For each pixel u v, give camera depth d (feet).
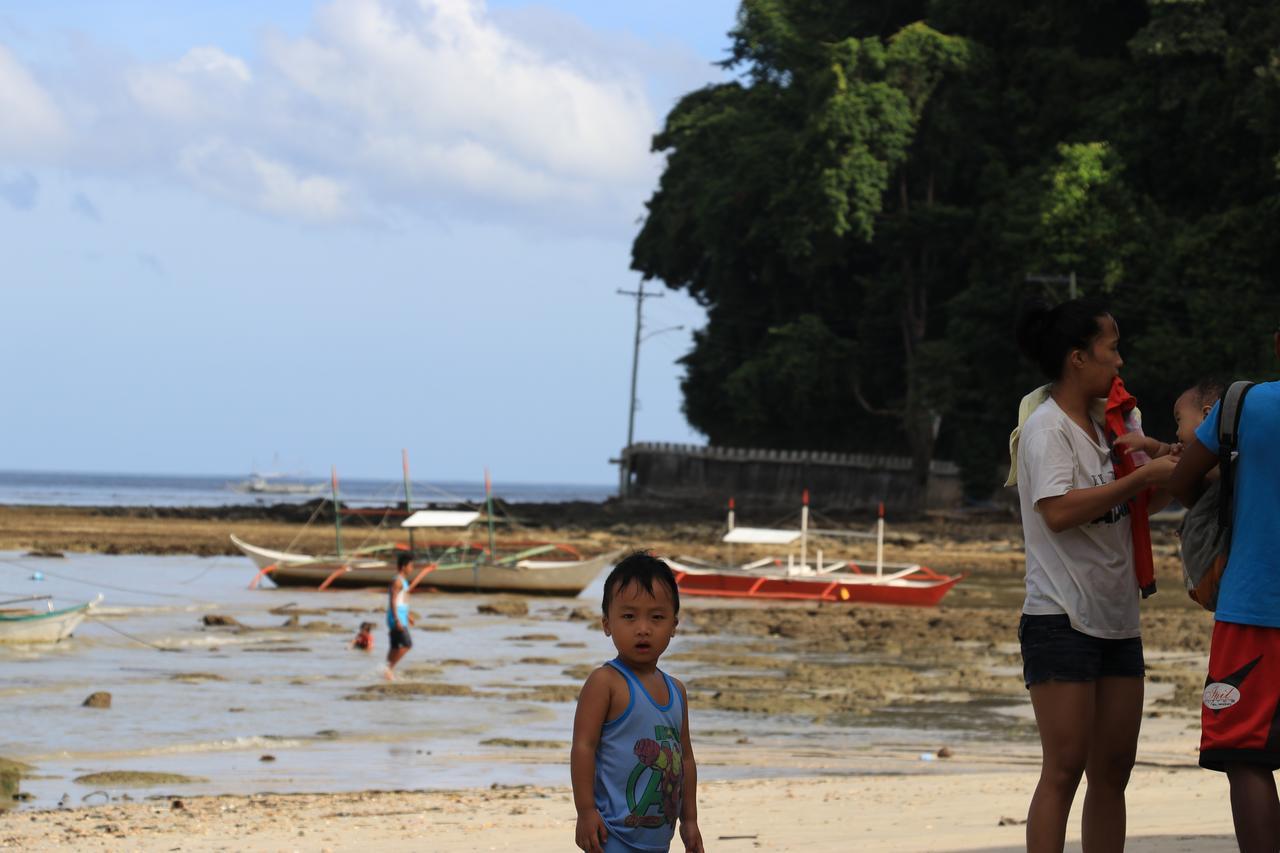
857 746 58.23
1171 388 227.61
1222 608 18.94
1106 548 20.03
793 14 288.51
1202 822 29.58
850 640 105.09
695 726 64.23
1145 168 251.60
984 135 269.03
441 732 60.64
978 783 43.24
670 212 311.88
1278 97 215.31
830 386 273.54
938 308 273.13
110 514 311.47
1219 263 225.76
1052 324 20.61
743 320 300.81
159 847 32.78
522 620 121.49
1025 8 270.26
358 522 284.00
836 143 245.04
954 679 81.66
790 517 258.16
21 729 59.93
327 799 42.47
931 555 196.65
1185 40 231.50
